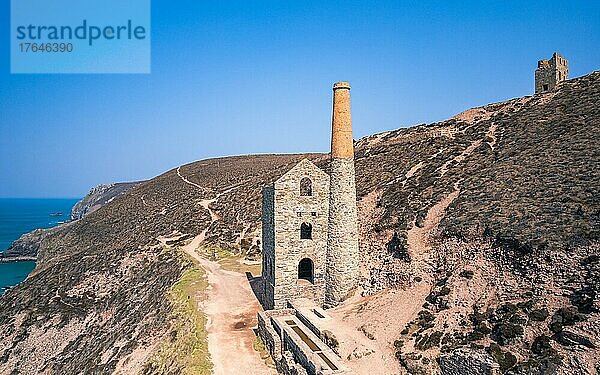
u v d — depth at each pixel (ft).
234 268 196.44
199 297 156.25
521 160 144.77
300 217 134.51
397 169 197.98
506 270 97.66
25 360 182.39
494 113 217.15
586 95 175.73
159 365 120.88
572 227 94.22
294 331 110.22
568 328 75.36
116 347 152.35
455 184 152.97
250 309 145.28
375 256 138.72
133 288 205.67
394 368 90.63
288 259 133.69
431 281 113.09
